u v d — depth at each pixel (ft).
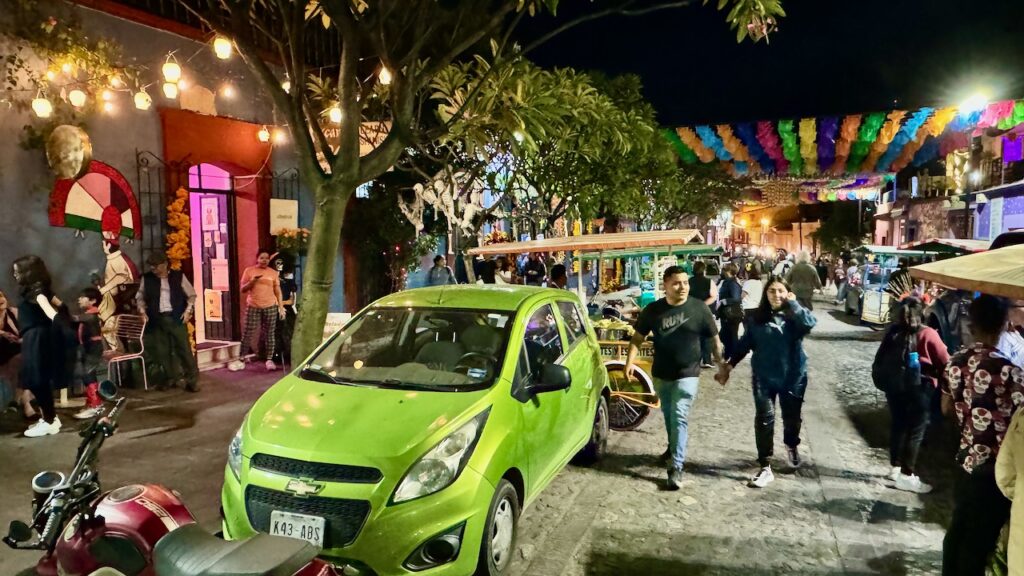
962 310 29.01
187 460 20.77
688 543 16.21
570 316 20.95
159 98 31.14
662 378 19.60
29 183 26.09
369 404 14.32
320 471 12.66
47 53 26.05
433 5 20.22
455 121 19.61
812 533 16.78
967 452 11.98
